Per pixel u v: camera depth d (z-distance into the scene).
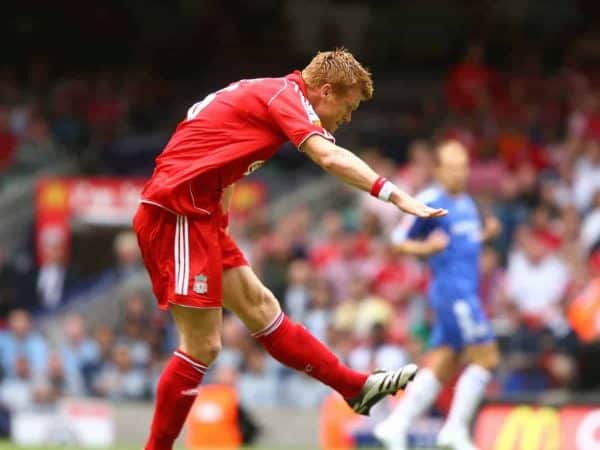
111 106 84.31
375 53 97.69
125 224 64.94
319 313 52.72
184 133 22.25
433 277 34.56
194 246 21.94
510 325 49.31
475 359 34.00
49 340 57.78
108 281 63.09
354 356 49.25
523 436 36.59
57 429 48.12
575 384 46.44
